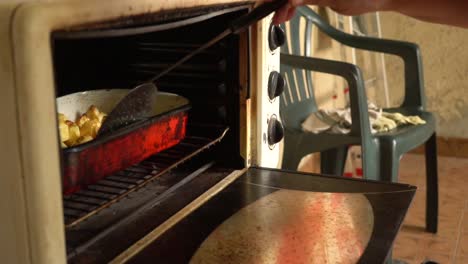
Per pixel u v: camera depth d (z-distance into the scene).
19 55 0.47
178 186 0.83
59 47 0.80
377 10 1.02
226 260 0.62
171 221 0.72
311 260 0.62
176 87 0.94
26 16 0.47
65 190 0.61
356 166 2.41
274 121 0.97
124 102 0.71
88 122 0.76
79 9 0.51
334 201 0.78
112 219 0.72
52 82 0.49
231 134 0.92
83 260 0.62
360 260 0.61
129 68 0.95
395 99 2.95
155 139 0.77
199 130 0.94
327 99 2.69
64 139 0.69
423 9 1.04
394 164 1.68
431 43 2.84
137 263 0.62
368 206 0.76
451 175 2.64
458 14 1.02
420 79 1.98
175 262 0.62
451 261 1.88
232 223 0.71
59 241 0.52
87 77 0.90
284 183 0.85
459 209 2.28
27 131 0.48
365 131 1.64
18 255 0.51
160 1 0.63
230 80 0.90
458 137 2.90
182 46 0.91
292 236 0.67
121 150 0.70
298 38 2.04
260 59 0.90
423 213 2.24
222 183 0.85
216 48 0.89
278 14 0.91
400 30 2.88
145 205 0.76
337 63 1.64
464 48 2.79
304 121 1.88
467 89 2.83
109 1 0.55
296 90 1.96
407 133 1.74
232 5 0.81
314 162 2.75
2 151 0.49
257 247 0.65
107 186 0.78
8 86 0.48
